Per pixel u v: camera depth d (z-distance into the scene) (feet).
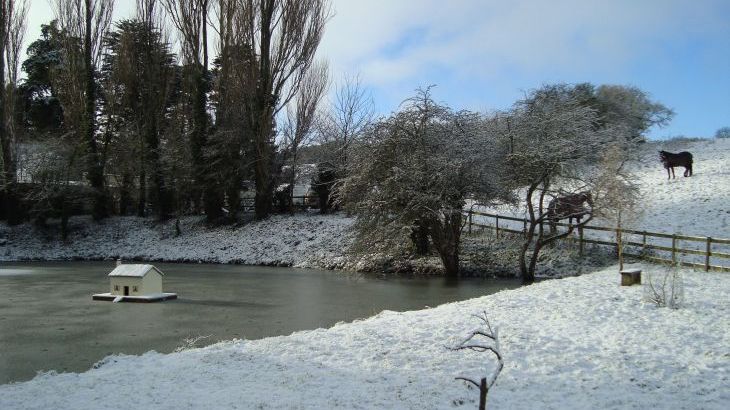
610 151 74.43
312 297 64.39
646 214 92.68
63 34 142.31
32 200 131.54
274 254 107.96
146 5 145.48
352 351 32.45
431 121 82.28
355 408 22.91
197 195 138.21
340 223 115.34
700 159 132.87
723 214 86.94
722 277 56.44
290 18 128.77
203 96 134.00
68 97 142.82
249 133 127.65
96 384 27.63
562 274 76.48
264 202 130.11
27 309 57.21
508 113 87.56
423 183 80.59
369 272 89.40
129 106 146.10
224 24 130.52
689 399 23.25
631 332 34.19
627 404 22.89
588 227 75.36
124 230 136.77
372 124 84.84
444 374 27.66
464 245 92.32
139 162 141.90
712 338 32.04
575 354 30.17
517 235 91.50
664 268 65.87
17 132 141.28
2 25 135.44
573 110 84.28
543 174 76.59
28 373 34.22
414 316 43.60
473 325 38.14
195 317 52.34
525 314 41.45
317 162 133.59
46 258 121.39
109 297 63.16
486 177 80.48
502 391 24.88
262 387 26.09
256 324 48.93
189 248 120.16
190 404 23.68
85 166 134.51
